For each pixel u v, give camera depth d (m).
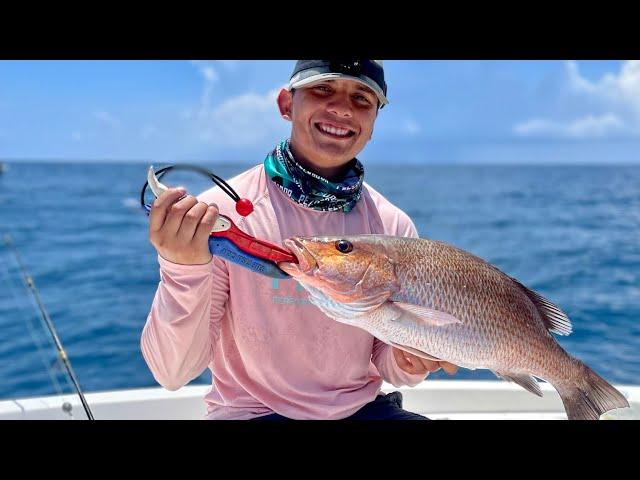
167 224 1.79
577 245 13.66
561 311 2.20
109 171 59.62
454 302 2.04
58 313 8.02
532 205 23.25
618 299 8.85
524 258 12.25
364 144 2.42
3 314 7.99
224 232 1.90
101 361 6.22
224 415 2.31
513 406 3.34
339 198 2.38
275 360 2.24
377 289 2.02
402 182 42.16
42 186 33.88
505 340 2.08
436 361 2.22
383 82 2.41
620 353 6.46
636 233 15.42
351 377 2.34
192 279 1.91
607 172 62.91
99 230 16.27
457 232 16.14
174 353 2.04
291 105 2.46
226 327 2.28
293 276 1.99
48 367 6.05
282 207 2.36
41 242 14.27
